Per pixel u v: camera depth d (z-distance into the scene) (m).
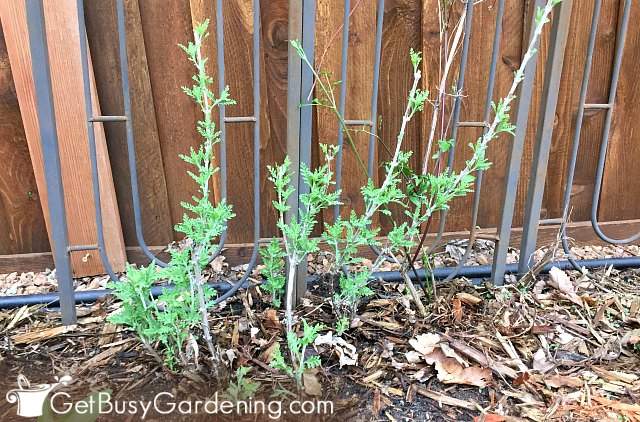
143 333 1.21
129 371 1.25
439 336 1.36
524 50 1.66
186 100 1.61
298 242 1.28
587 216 1.95
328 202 1.28
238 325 1.41
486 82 1.70
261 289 1.58
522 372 1.25
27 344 1.36
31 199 1.66
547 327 1.43
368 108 1.67
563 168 1.86
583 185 1.90
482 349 1.33
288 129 1.39
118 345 1.35
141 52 1.54
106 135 1.61
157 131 1.62
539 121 1.51
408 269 1.53
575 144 1.58
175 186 1.70
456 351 1.32
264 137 1.67
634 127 1.85
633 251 1.96
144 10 1.51
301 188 1.44
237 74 1.60
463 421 1.13
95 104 1.53
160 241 1.75
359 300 1.48
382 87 1.66
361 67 1.63
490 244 1.90
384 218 1.82
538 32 1.21
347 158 1.71
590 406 1.17
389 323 1.43
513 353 1.33
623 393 1.22
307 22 1.30
